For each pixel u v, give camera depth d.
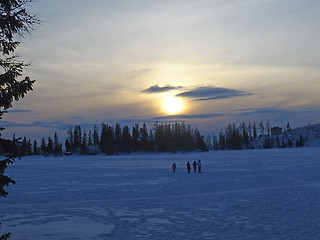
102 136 172.75
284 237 9.67
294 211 13.42
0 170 6.04
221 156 85.50
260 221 11.88
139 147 166.62
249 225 11.33
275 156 70.69
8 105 6.59
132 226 11.68
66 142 180.75
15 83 6.52
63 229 11.37
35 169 49.34
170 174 34.72
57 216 13.66
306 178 26.00
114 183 26.75
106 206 15.91
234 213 13.50
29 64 6.70
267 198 16.98
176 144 159.38
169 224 11.89
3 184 6.12
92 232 10.91
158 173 36.44
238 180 26.47
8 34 6.42
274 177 27.75
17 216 13.71
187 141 161.50
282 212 13.31
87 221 12.63
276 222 11.62
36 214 14.12
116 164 60.88
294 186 21.44
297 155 71.62
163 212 14.16
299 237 9.60
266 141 178.75
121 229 11.27
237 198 17.36
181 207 15.23
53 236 10.43
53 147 186.25
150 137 163.50
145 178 30.67
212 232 10.57
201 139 167.00
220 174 32.66
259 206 14.84
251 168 39.41
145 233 10.66
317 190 19.22
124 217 13.29
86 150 168.38
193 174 33.75
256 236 9.90
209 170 38.69
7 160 6.15
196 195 18.92
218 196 18.27
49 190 22.59
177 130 162.88
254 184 23.36
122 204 16.41
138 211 14.52
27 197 19.23
